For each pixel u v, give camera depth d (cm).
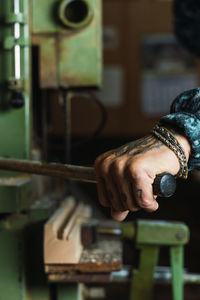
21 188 117
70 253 112
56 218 120
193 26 175
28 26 132
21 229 127
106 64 396
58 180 170
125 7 389
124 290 230
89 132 382
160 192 70
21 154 129
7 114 129
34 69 156
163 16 389
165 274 159
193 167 83
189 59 392
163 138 78
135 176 70
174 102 88
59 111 343
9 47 124
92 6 134
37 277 131
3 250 128
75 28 135
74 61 137
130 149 76
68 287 131
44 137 159
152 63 395
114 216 80
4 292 128
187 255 290
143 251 144
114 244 130
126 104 399
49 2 135
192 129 78
